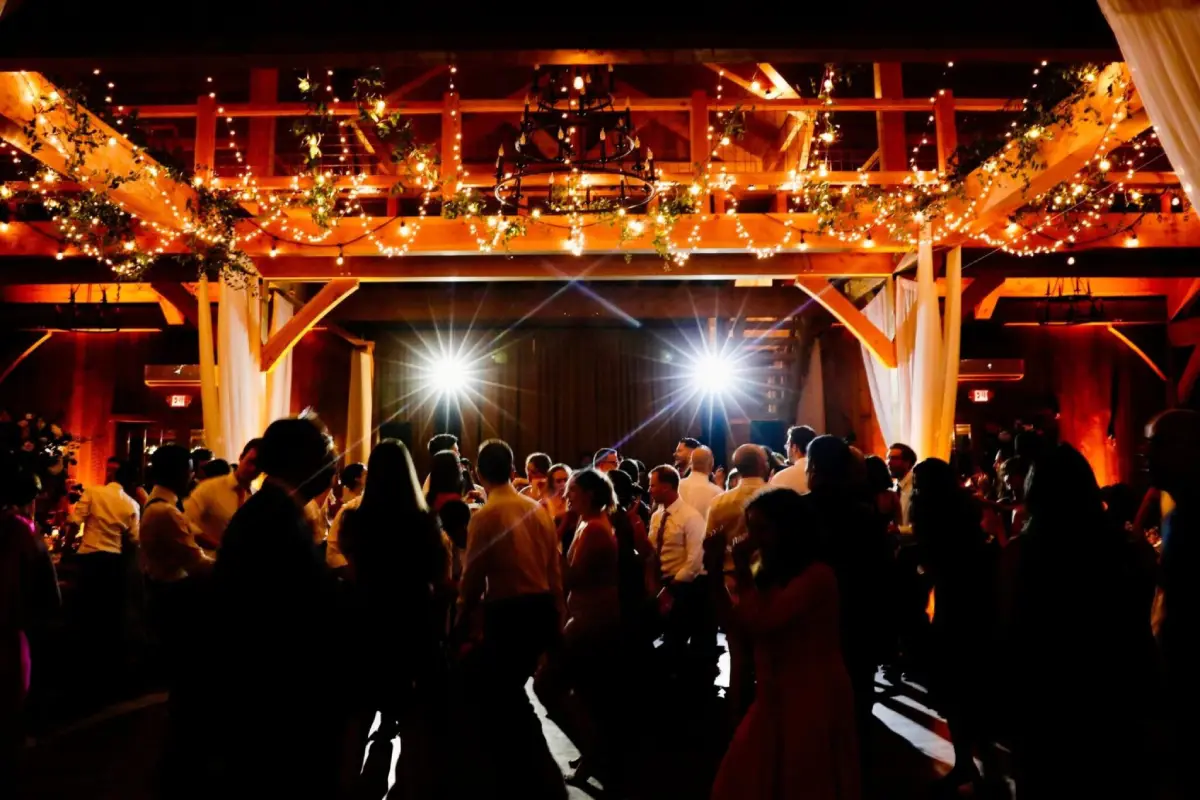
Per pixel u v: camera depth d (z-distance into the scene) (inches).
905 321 350.3
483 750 140.7
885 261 357.7
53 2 161.2
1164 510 144.0
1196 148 138.5
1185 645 102.5
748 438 537.0
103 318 412.5
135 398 472.1
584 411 555.8
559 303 485.1
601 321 544.4
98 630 255.1
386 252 317.4
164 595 187.2
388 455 130.3
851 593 133.6
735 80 359.9
